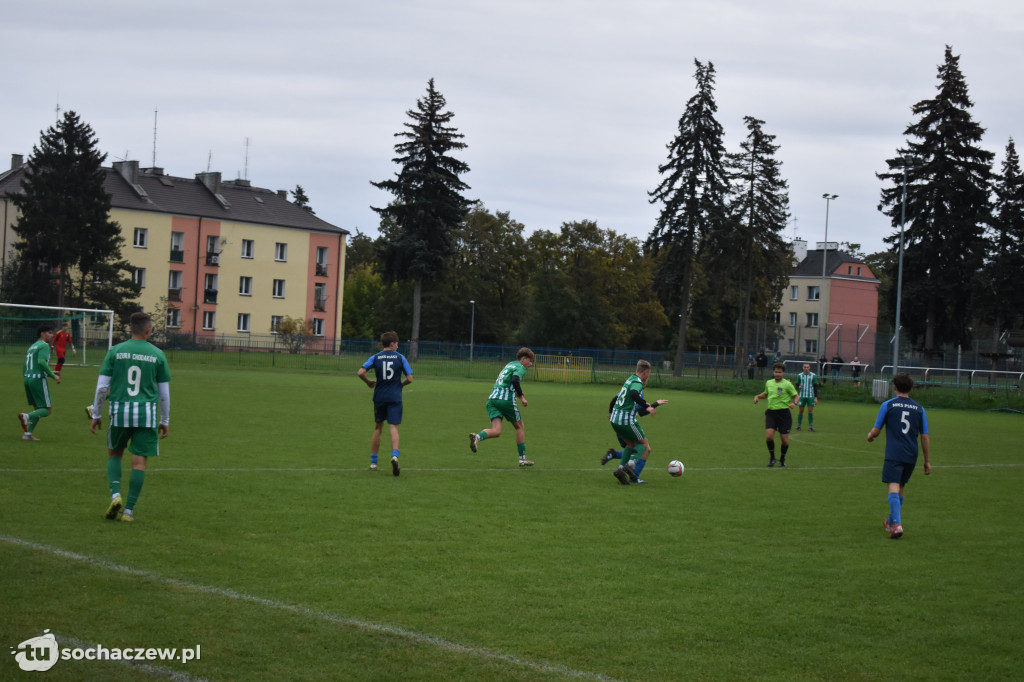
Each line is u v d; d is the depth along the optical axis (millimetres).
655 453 17844
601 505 11406
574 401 33594
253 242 78250
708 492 12930
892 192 57094
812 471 15945
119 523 8984
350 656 5605
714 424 25625
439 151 64000
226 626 6039
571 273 93312
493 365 56312
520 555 8391
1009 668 5871
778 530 10164
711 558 8609
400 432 19344
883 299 94750
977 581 8047
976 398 40750
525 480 13352
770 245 60969
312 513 9977
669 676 5508
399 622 6270
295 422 20328
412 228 64375
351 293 96812
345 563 7801
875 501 12586
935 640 6383
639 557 8523
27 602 6328
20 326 48062
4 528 8492
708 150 56781
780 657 5926
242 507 10148
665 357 66812
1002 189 60562
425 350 60938
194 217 75125
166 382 9375
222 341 65250
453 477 13289
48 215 61312
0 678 5062
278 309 79812
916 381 46750
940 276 56156
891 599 7387
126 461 13141
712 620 6633
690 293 59844
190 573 7242
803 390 25156
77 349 49438
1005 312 60188
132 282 66188
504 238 96125
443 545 8672
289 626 6094
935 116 56062
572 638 6105
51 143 62719
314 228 81438
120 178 75000
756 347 56625
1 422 17734
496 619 6430
